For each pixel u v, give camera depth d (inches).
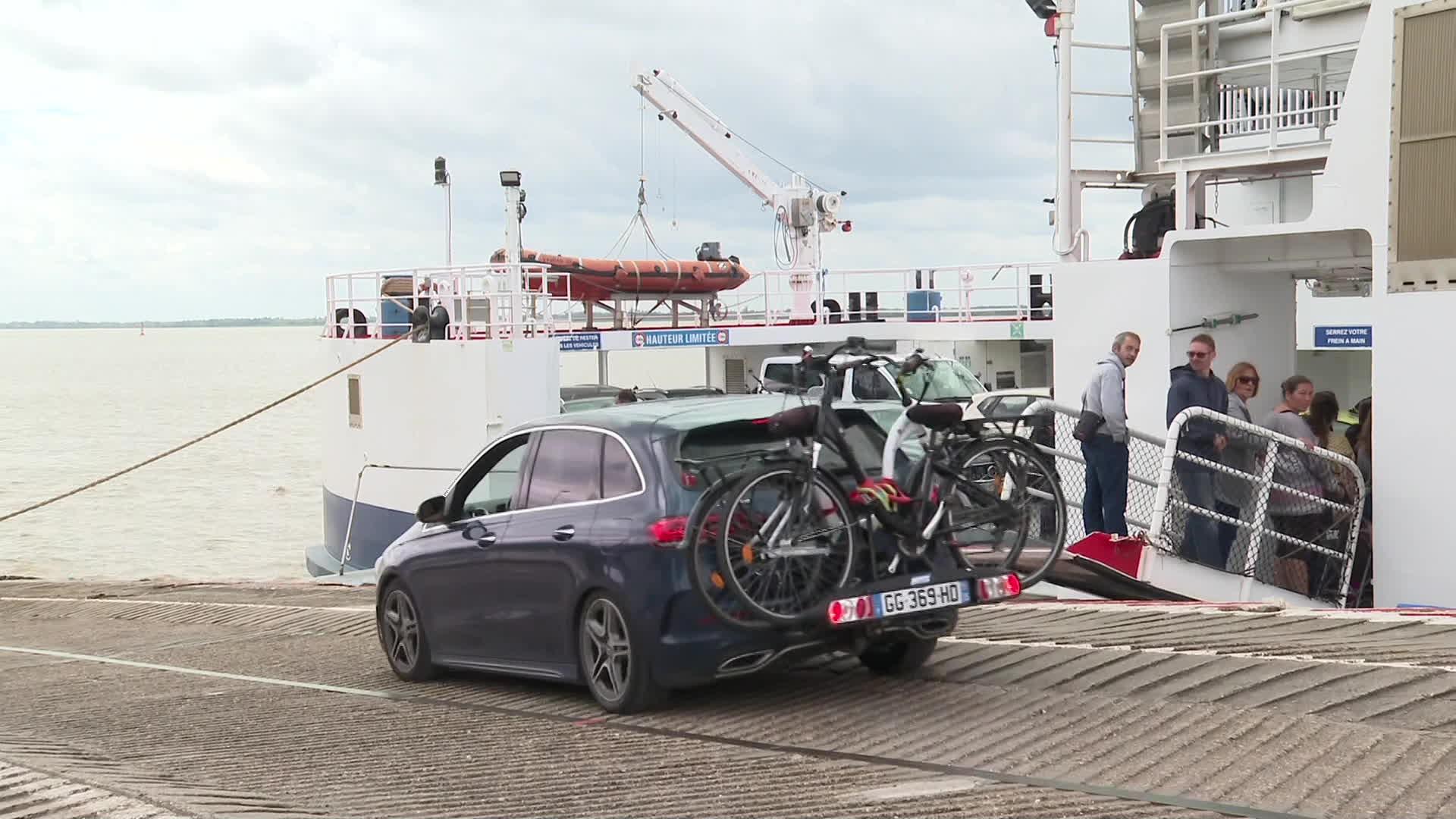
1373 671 283.1
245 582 821.9
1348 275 615.2
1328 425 504.1
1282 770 226.1
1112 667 309.9
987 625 392.2
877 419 309.1
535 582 325.1
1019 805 215.9
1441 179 454.0
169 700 391.5
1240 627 356.8
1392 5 468.8
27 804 242.7
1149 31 653.9
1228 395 507.2
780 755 262.4
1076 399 616.4
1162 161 616.7
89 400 4323.3
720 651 287.7
